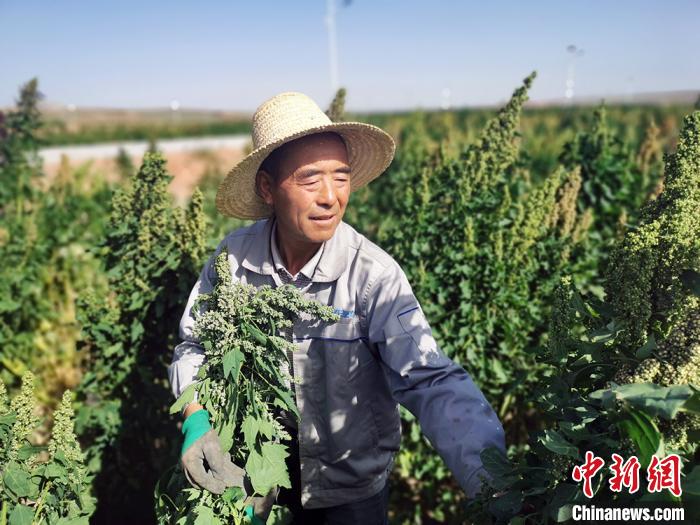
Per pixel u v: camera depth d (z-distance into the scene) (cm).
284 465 184
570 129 1606
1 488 181
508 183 463
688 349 129
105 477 332
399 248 391
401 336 185
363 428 211
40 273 522
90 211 750
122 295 335
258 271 211
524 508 147
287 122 187
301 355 201
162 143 4069
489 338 359
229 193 214
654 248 149
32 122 716
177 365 207
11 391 451
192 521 174
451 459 165
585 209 516
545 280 380
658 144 610
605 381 150
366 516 226
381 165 223
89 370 354
